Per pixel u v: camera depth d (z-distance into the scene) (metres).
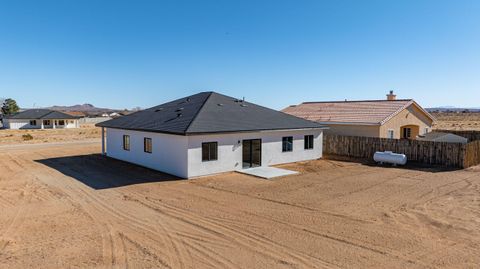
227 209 11.62
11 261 7.68
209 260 7.74
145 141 20.27
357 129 26.44
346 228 9.70
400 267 7.30
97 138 44.03
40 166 20.98
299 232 9.41
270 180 16.56
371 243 8.59
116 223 10.28
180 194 13.77
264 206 11.98
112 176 17.62
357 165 21.03
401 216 10.74
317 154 23.66
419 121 30.03
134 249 8.35
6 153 27.50
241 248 8.39
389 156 20.92
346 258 7.76
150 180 16.59
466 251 8.07
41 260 7.73
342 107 31.27
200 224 10.12
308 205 12.06
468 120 95.12
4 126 73.06
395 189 14.48
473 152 20.44
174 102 26.58
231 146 18.61
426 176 17.34
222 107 22.28
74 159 23.83
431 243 8.56
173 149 17.73
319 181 16.25
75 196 13.52
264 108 25.53
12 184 15.81
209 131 17.02
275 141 20.86
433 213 11.03
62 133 54.41
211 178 17.08
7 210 11.66
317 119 29.44
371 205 12.01
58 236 9.21
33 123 71.38
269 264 7.52
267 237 9.08
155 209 11.69
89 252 8.16
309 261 7.64
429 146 21.20
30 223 10.29
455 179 16.50
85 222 10.39
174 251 8.23
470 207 11.67
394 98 31.36
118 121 24.30
